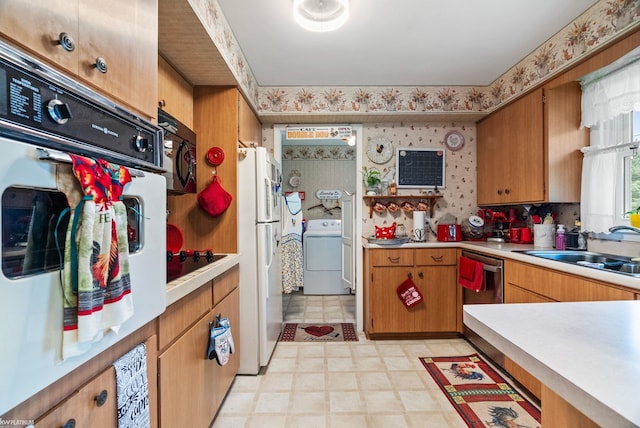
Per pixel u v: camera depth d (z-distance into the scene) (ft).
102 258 2.15
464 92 9.36
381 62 7.86
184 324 4.09
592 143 6.81
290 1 5.52
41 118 1.90
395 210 10.34
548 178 7.04
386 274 8.89
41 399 1.99
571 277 5.10
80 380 2.30
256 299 6.98
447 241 9.47
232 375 6.20
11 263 1.72
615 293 4.35
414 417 5.51
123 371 2.72
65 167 2.02
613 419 1.29
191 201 6.94
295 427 5.27
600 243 6.27
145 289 2.92
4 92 1.68
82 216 2.05
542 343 1.90
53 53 2.09
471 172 10.37
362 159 10.37
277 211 9.01
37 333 1.81
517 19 6.15
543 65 7.05
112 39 2.72
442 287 8.93
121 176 2.47
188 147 5.78
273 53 7.36
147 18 3.31
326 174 17.01
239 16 5.92
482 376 6.90
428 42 6.94
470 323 2.47
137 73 3.11
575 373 1.56
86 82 2.40
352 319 10.95
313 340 9.02
